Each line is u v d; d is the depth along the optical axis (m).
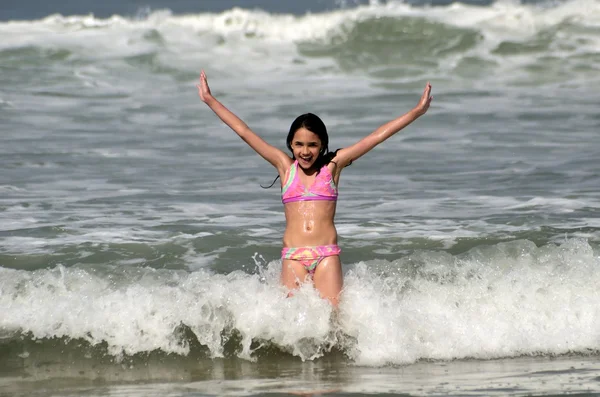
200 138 48.97
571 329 21.94
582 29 74.00
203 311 21.83
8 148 45.31
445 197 36.06
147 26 74.69
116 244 29.08
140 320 21.73
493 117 53.91
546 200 35.03
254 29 74.69
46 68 65.00
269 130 50.56
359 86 63.91
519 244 26.84
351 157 22.36
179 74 65.94
